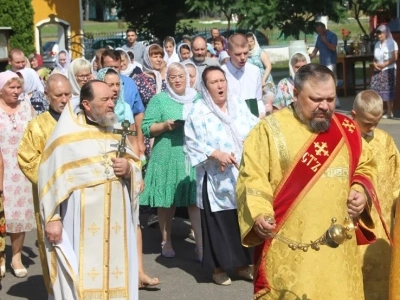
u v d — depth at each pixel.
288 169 4.96
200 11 26.61
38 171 6.11
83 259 5.94
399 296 4.89
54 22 27.86
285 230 4.98
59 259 5.96
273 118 5.05
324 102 4.87
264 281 5.08
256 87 9.54
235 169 7.50
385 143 6.05
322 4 24.59
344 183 4.97
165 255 8.85
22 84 8.43
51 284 6.20
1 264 7.82
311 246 4.90
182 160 8.45
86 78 7.99
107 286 5.97
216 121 7.50
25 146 6.56
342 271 4.95
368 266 5.91
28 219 8.33
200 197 7.68
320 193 4.93
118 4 29.25
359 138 5.05
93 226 5.94
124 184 6.05
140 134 9.27
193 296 7.54
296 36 25.06
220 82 7.50
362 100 5.93
